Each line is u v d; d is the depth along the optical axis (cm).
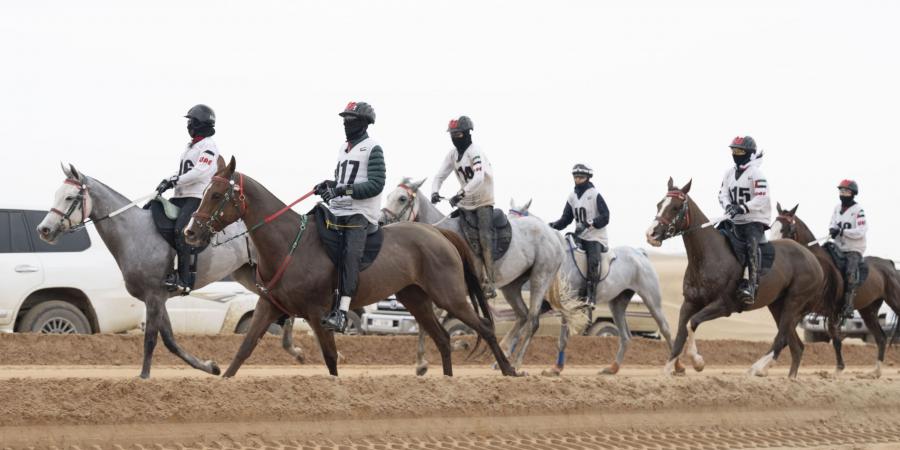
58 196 1243
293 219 1183
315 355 1928
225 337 1862
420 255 1239
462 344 1962
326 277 1182
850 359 2598
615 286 1841
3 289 1630
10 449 839
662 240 1499
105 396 922
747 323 3981
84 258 1736
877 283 1988
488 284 1524
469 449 982
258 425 956
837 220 1884
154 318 1252
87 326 1739
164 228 1262
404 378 1093
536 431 1085
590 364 2184
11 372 1449
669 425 1167
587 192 1798
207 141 1289
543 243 1622
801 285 1633
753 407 1263
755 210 1550
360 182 1188
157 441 904
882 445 1134
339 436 980
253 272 1427
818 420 1281
